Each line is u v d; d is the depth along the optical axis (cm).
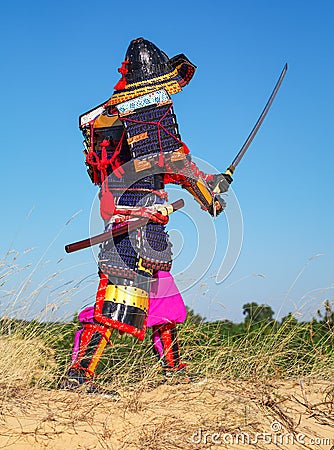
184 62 442
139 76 437
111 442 349
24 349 438
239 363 486
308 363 510
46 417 365
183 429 371
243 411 404
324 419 411
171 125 429
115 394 409
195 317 534
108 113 445
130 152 435
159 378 450
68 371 430
